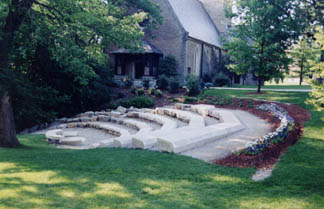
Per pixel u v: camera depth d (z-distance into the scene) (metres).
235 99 20.73
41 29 12.29
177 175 6.67
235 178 6.45
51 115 17.59
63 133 14.41
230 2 23.70
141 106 22.00
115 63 32.75
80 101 22.12
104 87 23.55
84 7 12.93
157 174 6.76
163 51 33.09
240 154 8.11
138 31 14.17
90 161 7.94
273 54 22.38
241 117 14.91
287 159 7.81
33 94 14.88
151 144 9.83
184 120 15.48
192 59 38.41
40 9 13.60
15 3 11.35
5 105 11.66
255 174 6.80
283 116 12.89
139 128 14.88
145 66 31.95
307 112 14.58
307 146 9.01
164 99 23.75
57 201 5.23
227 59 40.91
